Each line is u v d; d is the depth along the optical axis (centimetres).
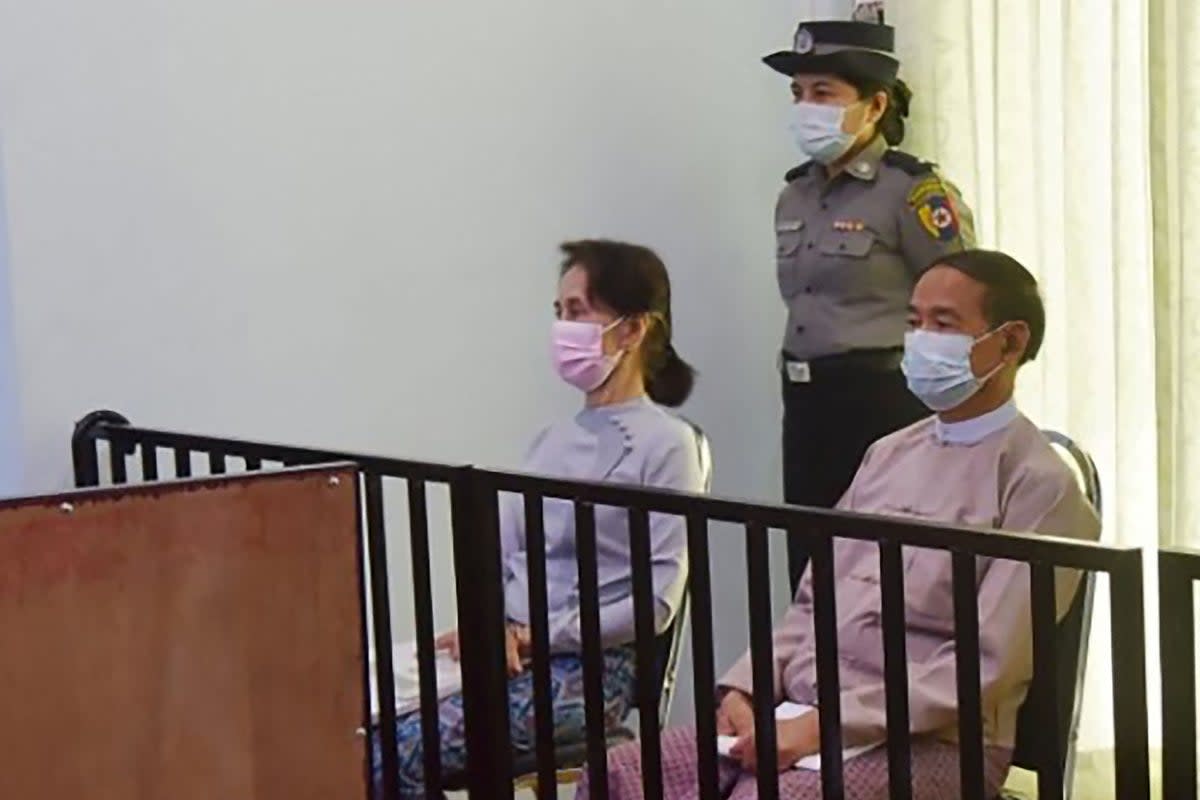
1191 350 346
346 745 218
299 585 213
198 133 366
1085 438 376
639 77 434
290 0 377
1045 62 383
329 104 383
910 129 410
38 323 347
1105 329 375
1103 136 372
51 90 347
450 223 404
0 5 339
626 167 432
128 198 357
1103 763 368
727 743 268
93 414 350
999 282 267
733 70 450
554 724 286
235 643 208
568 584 316
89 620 198
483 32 406
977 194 402
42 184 346
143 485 201
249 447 290
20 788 194
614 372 327
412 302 398
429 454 403
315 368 384
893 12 414
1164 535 353
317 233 383
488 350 411
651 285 327
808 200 406
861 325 394
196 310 367
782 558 453
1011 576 247
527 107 415
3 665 192
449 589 406
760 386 461
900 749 201
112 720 200
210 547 206
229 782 209
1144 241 364
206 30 365
